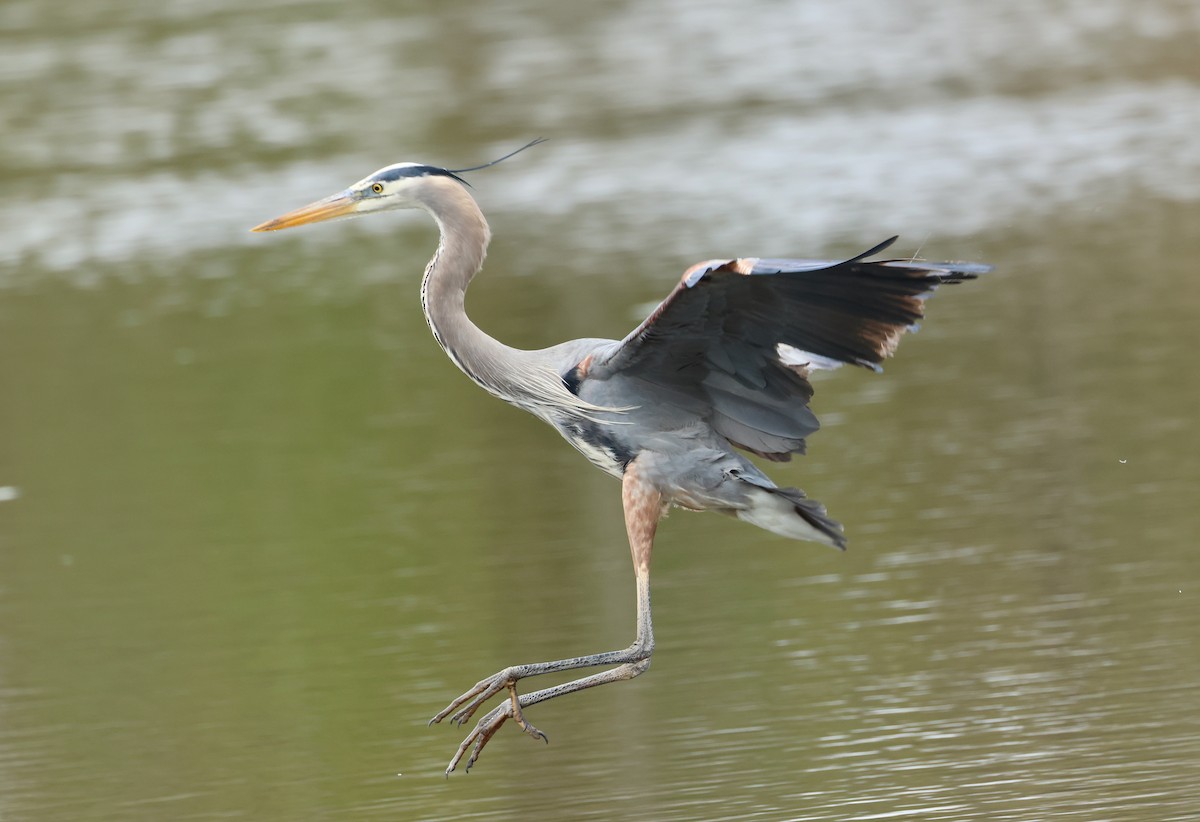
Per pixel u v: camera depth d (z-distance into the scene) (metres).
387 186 9.30
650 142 26.75
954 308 19.09
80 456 16.55
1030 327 18.05
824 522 8.82
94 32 35.72
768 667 11.05
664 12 35.31
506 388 9.22
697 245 21.58
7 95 31.53
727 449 8.96
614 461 9.09
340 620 12.32
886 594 12.02
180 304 21.50
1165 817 8.71
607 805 9.39
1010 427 15.24
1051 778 9.24
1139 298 18.55
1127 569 12.02
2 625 12.66
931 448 14.92
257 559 13.69
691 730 10.23
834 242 21.17
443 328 9.23
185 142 28.14
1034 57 30.73
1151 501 13.22
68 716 11.08
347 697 11.06
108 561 13.84
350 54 32.81
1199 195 22.30
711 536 13.72
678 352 8.68
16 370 19.34
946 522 13.27
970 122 26.77
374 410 17.33
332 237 24.53
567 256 21.70
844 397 16.66
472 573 13.03
